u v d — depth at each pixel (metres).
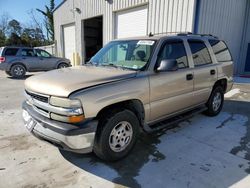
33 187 2.71
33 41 41.41
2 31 47.50
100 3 13.71
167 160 3.32
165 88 3.68
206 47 4.79
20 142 3.86
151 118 3.62
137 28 11.47
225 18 10.59
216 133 4.35
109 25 13.18
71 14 17.30
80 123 2.72
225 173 3.02
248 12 12.45
